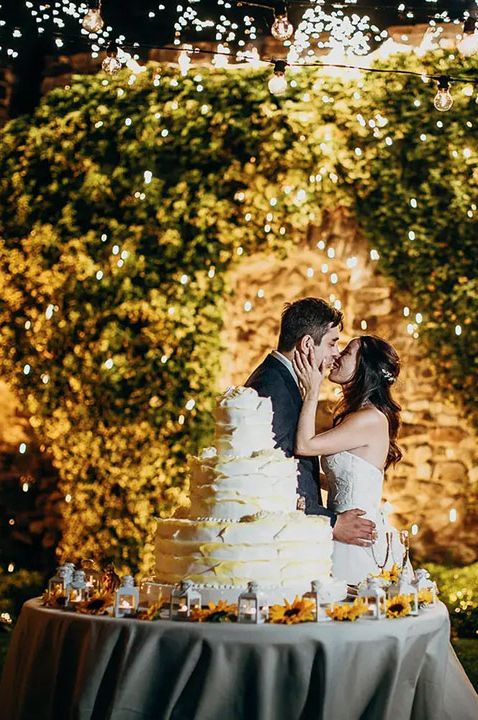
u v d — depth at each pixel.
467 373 8.08
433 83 8.09
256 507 3.41
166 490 7.92
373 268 8.16
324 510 4.25
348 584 4.24
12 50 8.81
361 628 3.17
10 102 8.96
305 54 8.91
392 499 8.09
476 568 7.80
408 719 3.35
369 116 8.06
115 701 3.05
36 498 8.25
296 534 3.36
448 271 8.09
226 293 8.06
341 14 8.57
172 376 7.97
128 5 9.94
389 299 8.14
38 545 8.22
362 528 4.23
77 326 8.09
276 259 8.10
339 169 8.09
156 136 8.12
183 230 8.07
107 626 3.13
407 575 3.58
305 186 8.03
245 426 3.50
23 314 8.22
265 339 8.07
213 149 8.06
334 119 8.08
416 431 8.11
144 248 8.06
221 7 9.81
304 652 3.08
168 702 3.04
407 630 3.29
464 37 5.01
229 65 8.23
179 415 7.95
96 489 8.02
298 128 8.02
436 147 8.05
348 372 4.72
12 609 7.89
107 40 9.48
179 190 8.06
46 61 8.91
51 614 3.30
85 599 3.44
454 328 8.09
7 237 8.25
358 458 4.50
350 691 3.17
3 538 8.20
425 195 8.07
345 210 8.15
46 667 3.27
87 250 8.10
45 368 8.15
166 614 3.19
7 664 3.53
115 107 8.21
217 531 3.31
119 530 7.95
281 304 8.12
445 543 8.05
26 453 8.30
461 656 6.93
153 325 8.01
